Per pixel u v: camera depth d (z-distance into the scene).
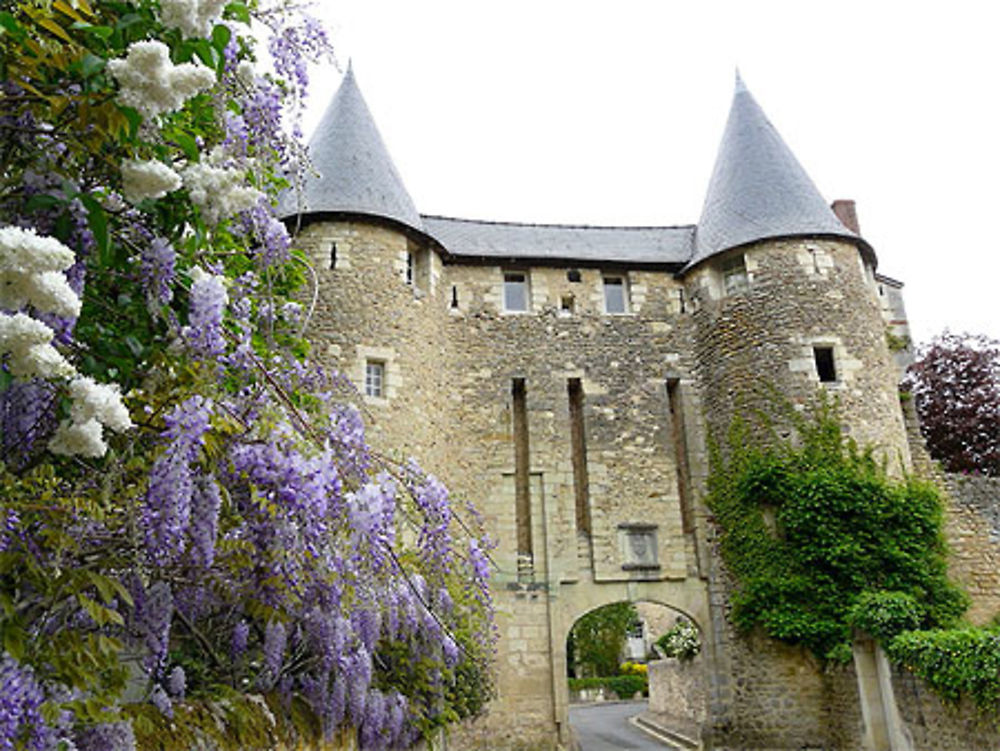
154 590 2.86
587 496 14.72
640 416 15.20
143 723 2.87
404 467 5.09
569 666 34.84
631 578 14.18
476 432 14.69
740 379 14.51
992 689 8.23
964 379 21.12
